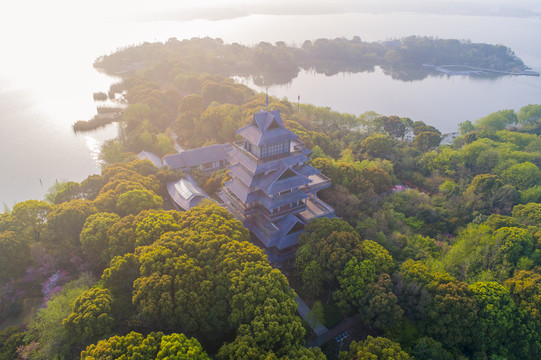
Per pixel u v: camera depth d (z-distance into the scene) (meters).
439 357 65.75
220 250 75.88
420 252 93.88
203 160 143.38
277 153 92.94
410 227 111.56
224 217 90.94
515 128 195.88
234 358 58.53
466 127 190.25
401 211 118.06
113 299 70.00
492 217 107.38
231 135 162.25
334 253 79.94
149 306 64.38
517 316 72.81
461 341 71.06
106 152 143.25
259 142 86.69
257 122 88.56
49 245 90.12
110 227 85.44
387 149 158.38
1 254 82.00
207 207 93.69
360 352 62.28
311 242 86.38
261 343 61.75
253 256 75.88
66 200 108.50
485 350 71.25
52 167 153.00
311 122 191.25
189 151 143.25
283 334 62.44
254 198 94.56
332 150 153.88
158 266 70.19
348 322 79.25
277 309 65.06
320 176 114.19
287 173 94.38
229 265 71.56
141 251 75.56
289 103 194.38
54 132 185.25
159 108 194.38
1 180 142.50
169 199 124.88
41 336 69.19
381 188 124.19
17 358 67.06
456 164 150.88
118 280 74.81
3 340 70.38
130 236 81.94
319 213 103.38
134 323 68.75
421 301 72.19
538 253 91.75
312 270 81.75
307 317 77.94
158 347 57.97
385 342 64.00
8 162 155.62
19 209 94.50
